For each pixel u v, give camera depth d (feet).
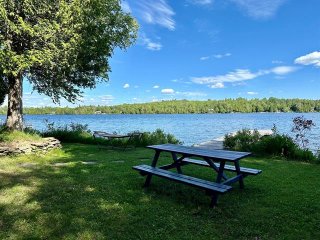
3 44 33.17
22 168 26.50
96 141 47.16
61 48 35.58
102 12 39.73
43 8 34.35
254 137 38.32
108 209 16.15
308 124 39.04
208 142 48.11
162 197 18.25
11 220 14.69
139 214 15.47
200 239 12.75
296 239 12.73
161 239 12.73
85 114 434.71
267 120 212.64
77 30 37.14
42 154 34.01
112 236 13.03
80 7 35.91
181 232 13.41
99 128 127.85
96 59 44.06
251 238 12.82
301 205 16.69
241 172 19.49
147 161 30.81
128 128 130.31
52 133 50.14
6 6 33.04
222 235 13.12
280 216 15.14
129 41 47.52
